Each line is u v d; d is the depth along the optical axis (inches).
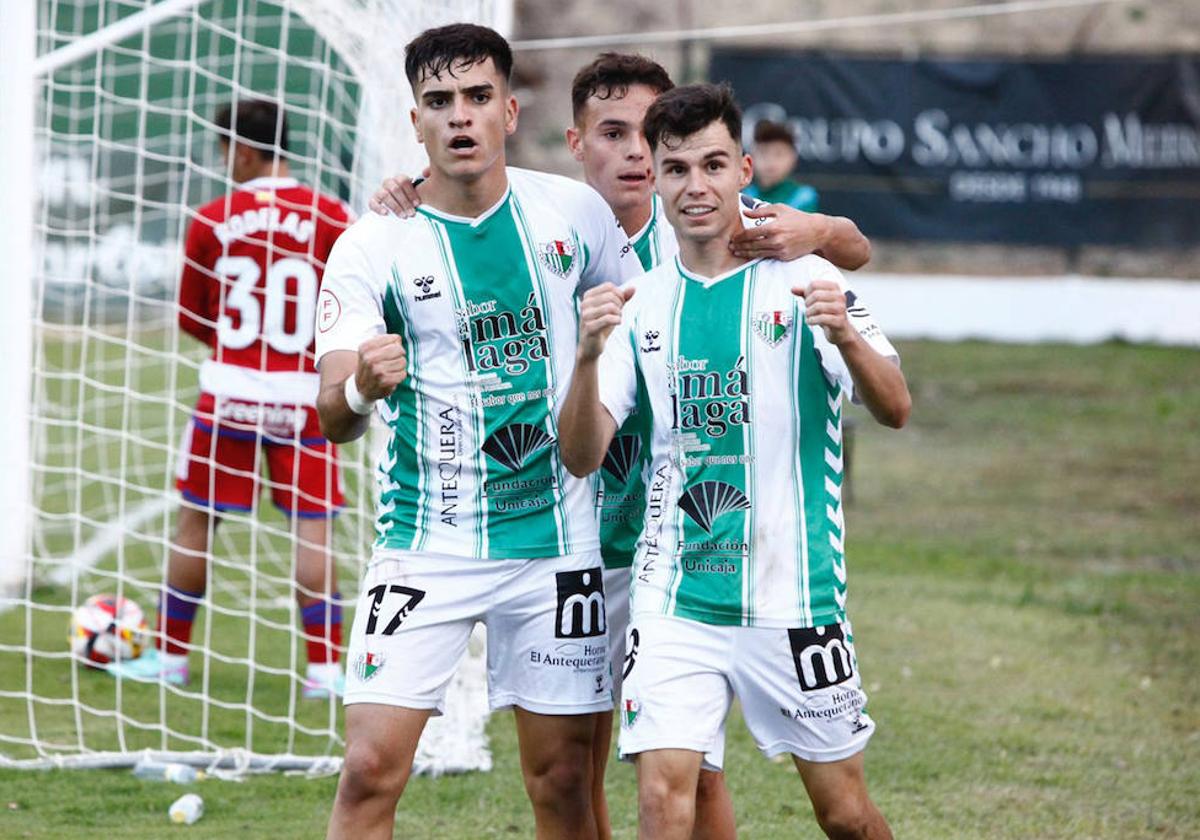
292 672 810.8
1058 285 2605.8
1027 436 1866.4
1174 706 874.8
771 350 506.0
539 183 547.5
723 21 2760.8
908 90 2578.7
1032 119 2576.3
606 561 580.7
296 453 882.1
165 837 643.5
